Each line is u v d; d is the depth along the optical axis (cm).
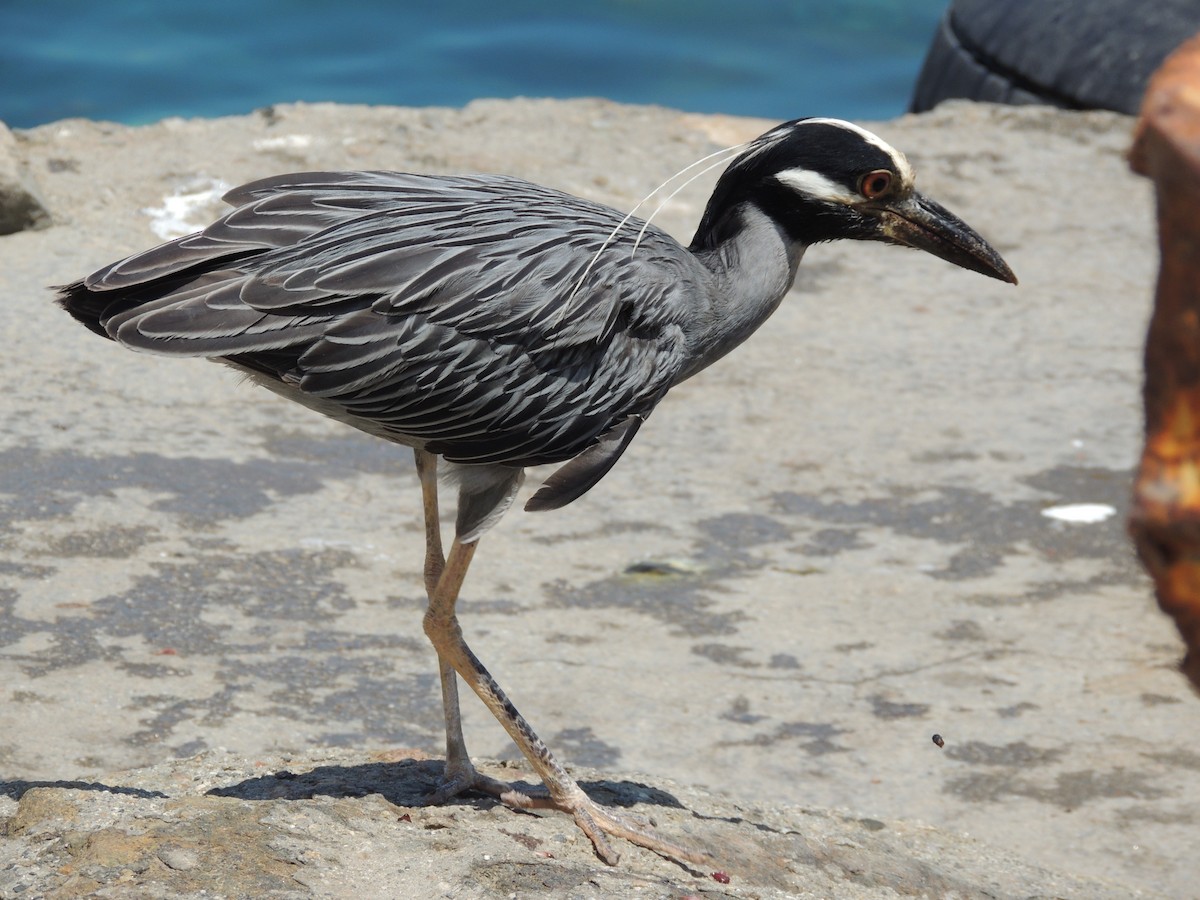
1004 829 1002
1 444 1368
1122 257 1992
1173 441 296
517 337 848
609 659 1170
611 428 897
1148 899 917
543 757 839
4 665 1062
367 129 2094
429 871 741
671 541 1358
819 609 1268
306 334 807
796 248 980
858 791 1032
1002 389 1673
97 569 1204
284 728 1026
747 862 841
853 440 1556
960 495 1463
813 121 966
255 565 1241
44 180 1858
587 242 885
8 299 1620
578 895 726
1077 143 2286
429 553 893
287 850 740
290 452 1446
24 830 772
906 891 853
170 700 1045
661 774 1023
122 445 1404
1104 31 2402
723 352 972
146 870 707
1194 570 294
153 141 1997
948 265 1970
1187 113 284
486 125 2155
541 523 1376
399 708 1072
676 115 2262
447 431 858
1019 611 1281
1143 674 1194
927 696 1153
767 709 1123
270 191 881
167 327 783
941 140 2269
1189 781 1066
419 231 850
